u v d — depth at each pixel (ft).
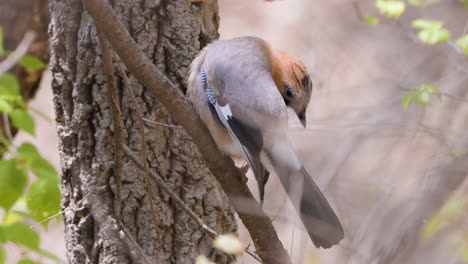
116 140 25.27
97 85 27.68
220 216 29.37
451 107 36.76
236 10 72.74
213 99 27.20
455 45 34.96
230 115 27.02
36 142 67.46
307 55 52.54
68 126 28.32
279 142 26.68
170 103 24.94
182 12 28.40
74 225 28.30
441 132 33.27
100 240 27.78
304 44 62.18
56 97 28.66
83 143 28.02
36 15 40.04
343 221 31.37
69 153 28.45
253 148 26.68
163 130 28.32
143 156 25.03
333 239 25.84
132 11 28.02
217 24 30.27
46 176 28.89
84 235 28.17
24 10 39.65
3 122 40.47
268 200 33.73
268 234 26.45
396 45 54.29
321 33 56.54
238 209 26.27
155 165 28.17
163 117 28.32
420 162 35.01
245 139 26.76
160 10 28.22
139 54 23.24
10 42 39.91
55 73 28.43
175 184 28.50
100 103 27.71
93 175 27.89
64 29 27.81
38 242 29.14
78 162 28.19
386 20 36.11
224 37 70.23
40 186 28.30
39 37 40.60
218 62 27.66
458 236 29.55
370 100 48.49
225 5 72.95
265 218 26.27
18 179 28.91
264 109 26.91
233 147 27.58
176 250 28.45
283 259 26.76
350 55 54.24
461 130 33.35
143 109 28.02
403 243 26.76
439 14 48.83
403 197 30.27
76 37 27.89
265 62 28.43
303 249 25.68
